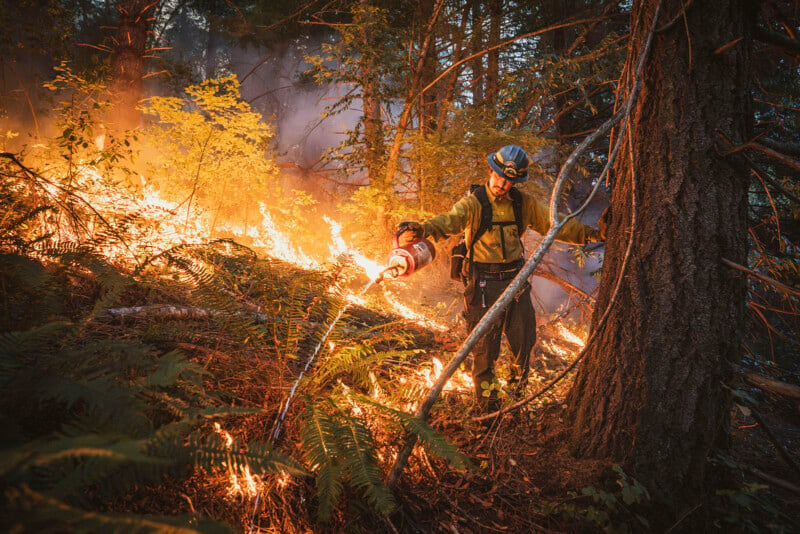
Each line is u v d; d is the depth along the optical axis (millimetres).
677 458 2379
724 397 2402
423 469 2529
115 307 2934
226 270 3320
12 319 2066
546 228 3223
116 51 6523
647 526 2232
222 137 5676
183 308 3137
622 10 8125
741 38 2260
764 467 3010
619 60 6473
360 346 2701
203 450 1640
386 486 2242
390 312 4891
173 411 1952
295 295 2699
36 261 2418
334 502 1985
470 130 6547
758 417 2352
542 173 6582
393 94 6559
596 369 2633
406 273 2990
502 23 8180
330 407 2396
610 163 2438
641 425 2436
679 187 2428
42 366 1688
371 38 6523
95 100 5297
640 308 2482
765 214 4145
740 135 2436
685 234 2412
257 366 2799
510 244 3113
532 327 3158
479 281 3121
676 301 2420
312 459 2029
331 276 2906
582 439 2613
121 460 1335
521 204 3160
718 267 2395
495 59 8281
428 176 6668
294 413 2459
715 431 2387
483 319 2328
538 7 8719
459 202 3137
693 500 2357
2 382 1571
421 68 6582
